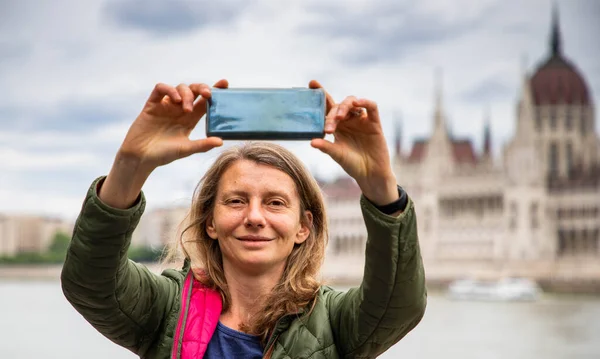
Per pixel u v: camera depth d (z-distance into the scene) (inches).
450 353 743.1
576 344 836.6
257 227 63.2
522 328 1013.2
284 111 54.2
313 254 66.0
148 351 65.2
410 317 60.7
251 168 64.1
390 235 57.9
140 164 56.9
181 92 54.7
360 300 61.4
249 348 62.9
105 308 61.5
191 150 56.2
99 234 58.5
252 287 64.7
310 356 62.0
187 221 67.7
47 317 898.1
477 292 1675.7
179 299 64.4
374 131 56.5
